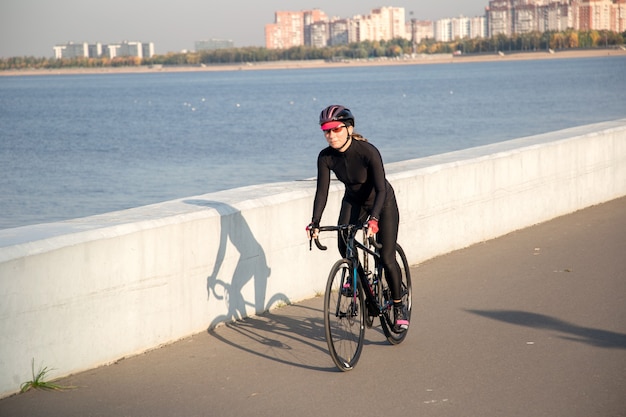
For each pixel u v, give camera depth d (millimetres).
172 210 6383
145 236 5770
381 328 6578
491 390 4941
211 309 6434
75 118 74250
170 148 43969
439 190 9219
